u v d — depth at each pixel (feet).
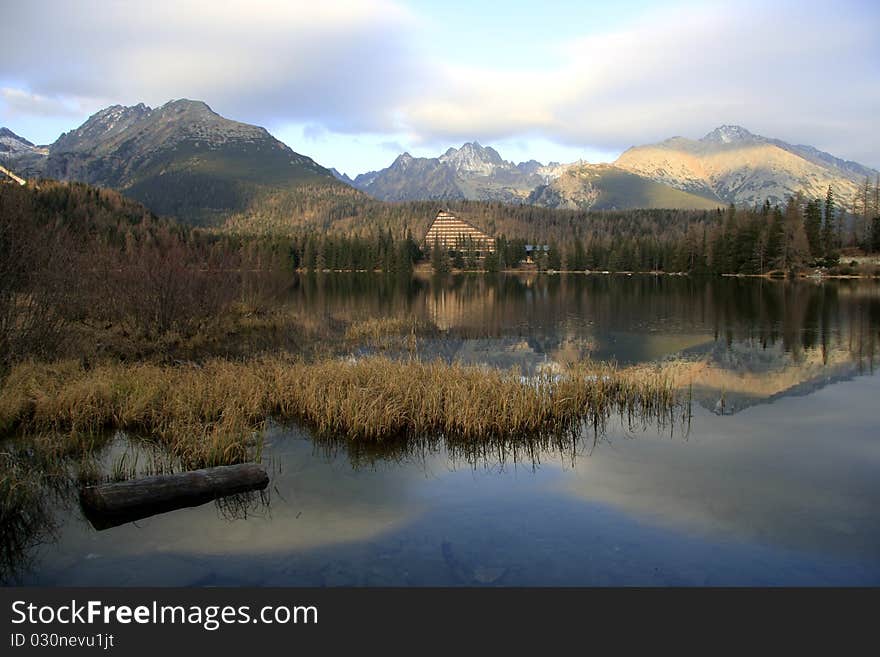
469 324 117.19
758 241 300.40
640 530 26.71
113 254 82.53
